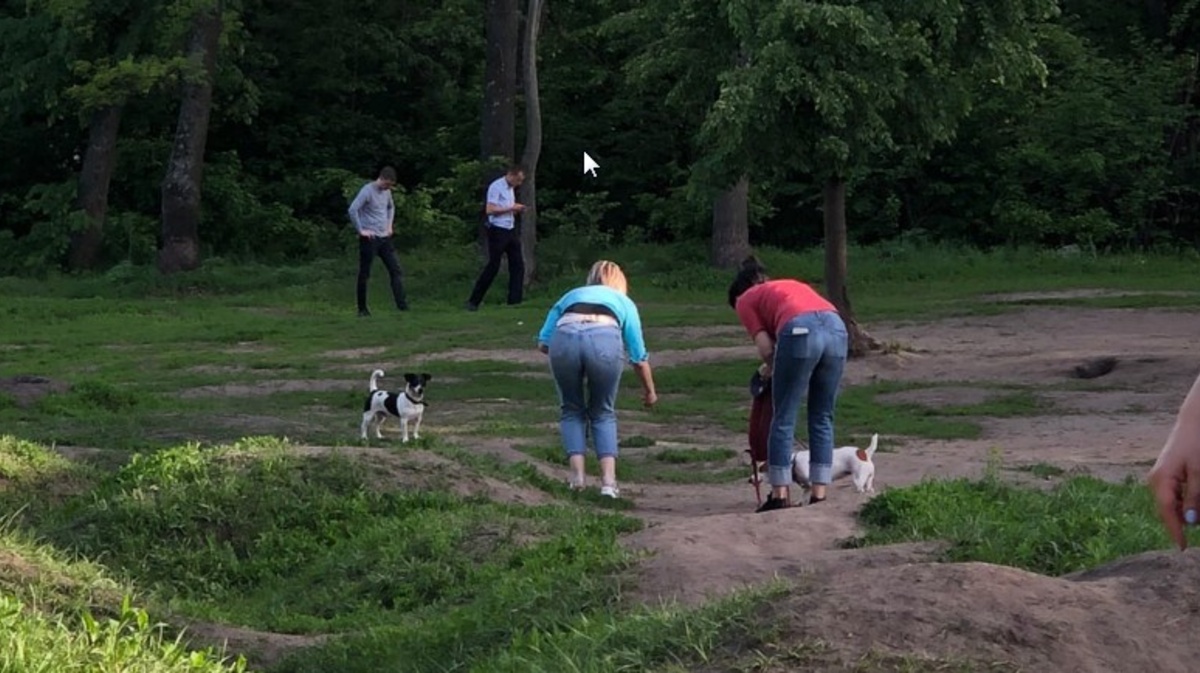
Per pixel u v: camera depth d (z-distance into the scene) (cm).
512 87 3241
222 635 772
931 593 537
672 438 1508
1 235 3531
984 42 1894
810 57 1820
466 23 3922
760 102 1814
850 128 1852
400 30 4028
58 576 779
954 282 3022
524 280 2934
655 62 2009
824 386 1027
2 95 3384
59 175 3916
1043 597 541
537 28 3027
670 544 797
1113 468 1190
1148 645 516
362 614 837
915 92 1889
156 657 571
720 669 517
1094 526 729
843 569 722
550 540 870
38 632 562
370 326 2409
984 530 757
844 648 511
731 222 3152
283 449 1075
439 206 3709
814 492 1034
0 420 1445
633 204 3878
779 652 514
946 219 3656
